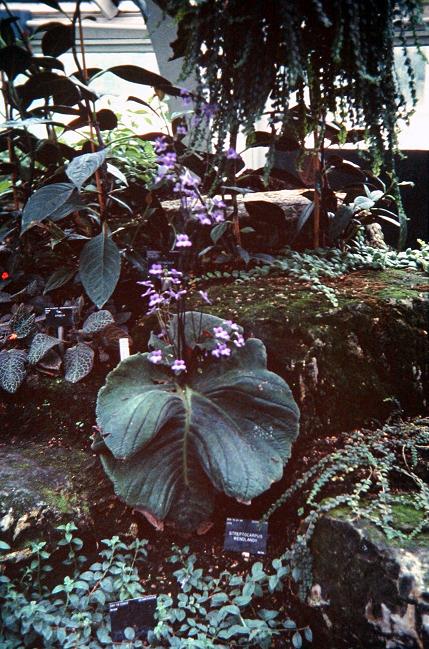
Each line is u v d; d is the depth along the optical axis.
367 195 2.62
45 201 2.17
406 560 1.60
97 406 2.01
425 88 3.20
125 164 2.91
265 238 2.67
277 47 1.83
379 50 1.83
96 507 2.03
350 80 1.92
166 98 3.07
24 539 1.89
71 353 2.33
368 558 1.66
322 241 2.69
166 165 1.87
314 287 2.33
